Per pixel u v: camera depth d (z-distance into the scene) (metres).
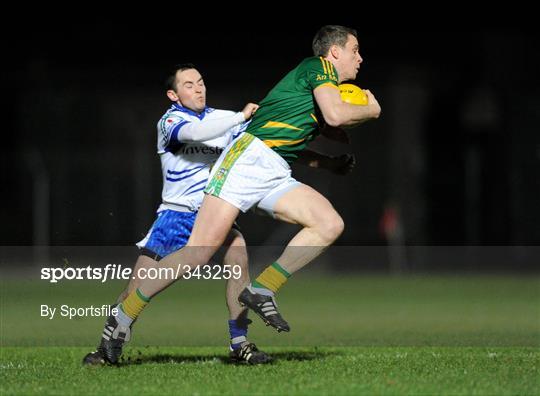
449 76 99.31
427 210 91.81
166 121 27.98
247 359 27.61
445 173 93.69
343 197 89.44
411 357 29.20
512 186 93.00
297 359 28.83
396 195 90.06
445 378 23.91
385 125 92.69
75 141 90.44
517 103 96.94
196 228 26.66
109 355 27.27
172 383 23.30
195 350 32.75
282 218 26.39
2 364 28.23
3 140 95.31
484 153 94.50
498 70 99.88
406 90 95.19
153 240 28.11
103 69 98.56
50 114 92.31
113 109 91.62
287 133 26.64
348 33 27.47
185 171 28.19
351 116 25.80
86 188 84.44
